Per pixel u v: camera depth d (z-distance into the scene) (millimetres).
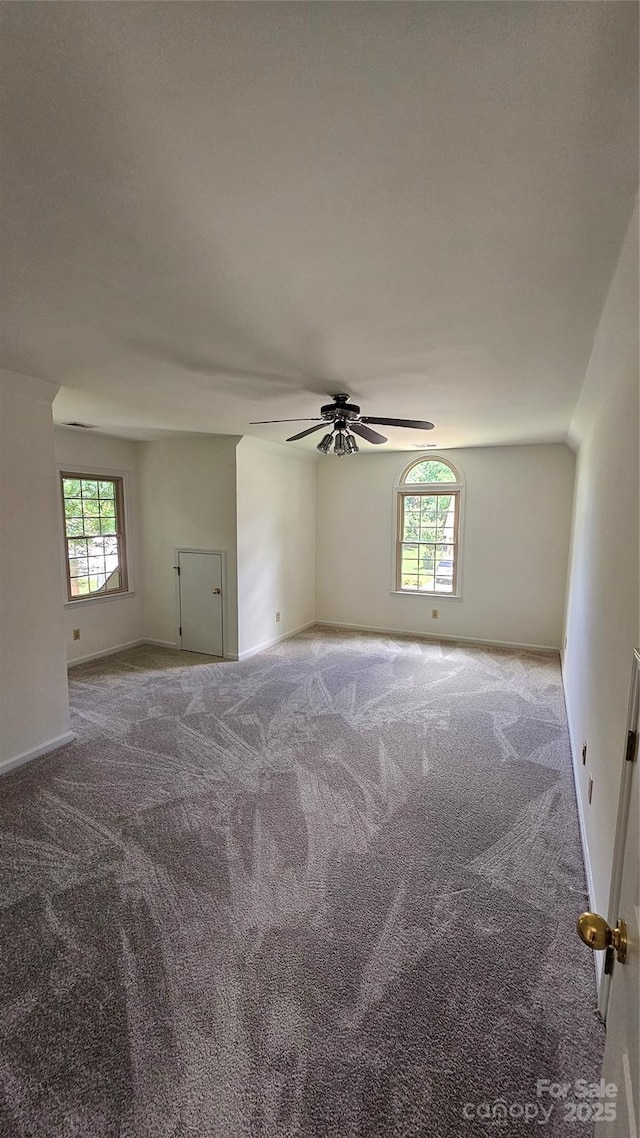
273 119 1033
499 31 837
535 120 1028
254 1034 1577
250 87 958
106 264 1641
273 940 1923
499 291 1829
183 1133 1339
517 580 5977
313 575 7105
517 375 2902
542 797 2891
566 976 1779
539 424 4469
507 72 916
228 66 912
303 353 2529
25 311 2020
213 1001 1684
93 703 4270
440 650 5930
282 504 6250
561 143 1091
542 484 5754
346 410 3369
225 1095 1419
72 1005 1671
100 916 2033
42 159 1148
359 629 6934
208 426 4801
